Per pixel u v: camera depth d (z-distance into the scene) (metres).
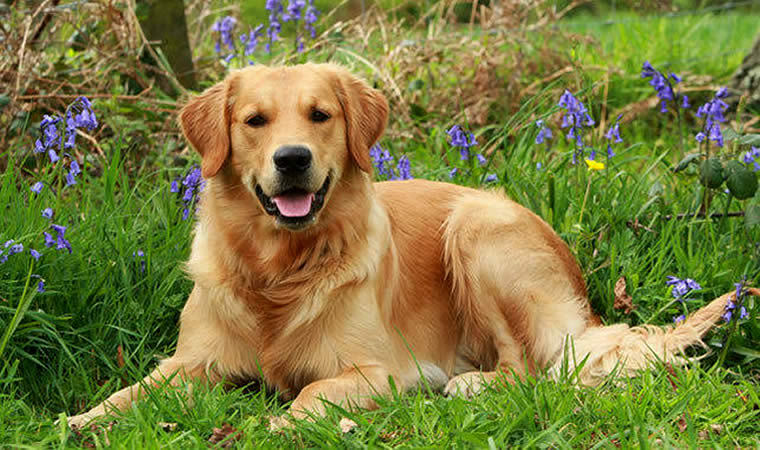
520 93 8.16
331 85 4.42
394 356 4.51
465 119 6.48
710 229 5.53
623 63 9.79
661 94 5.88
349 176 4.42
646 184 6.33
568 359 4.55
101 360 4.63
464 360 5.11
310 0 7.68
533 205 5.83
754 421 3.79
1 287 4.54
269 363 4.41
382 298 4.54
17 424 3.69
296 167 4.02
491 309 4.89
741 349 4.54
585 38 9.16
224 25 7.72
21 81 6.46
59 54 7.66
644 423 3.58
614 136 5.96
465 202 5.12
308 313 4.32
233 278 4.39
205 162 4.36
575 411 3.79
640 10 11.29
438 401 3.88
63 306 4.71
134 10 7.11
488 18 9.12
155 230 5.44
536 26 8.82
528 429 3.57
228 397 4.04
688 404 3.81
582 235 5.50
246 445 3.31
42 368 4.53
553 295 4.88
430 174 6.33
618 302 5.15
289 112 4.21
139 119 6.81
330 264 4.35
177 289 5.15
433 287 4.95
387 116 4.63
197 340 4.46
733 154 5.53
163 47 7.46
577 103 5.82
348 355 4.34
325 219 4.33
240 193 4.37
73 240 4.88
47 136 5.32
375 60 8.27
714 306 4.56
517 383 4.04
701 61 10.13
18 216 4.88
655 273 5.35
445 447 3.39
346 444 3.43
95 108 6.55
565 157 6.27
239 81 4.40
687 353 4.65
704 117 8.06
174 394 3.92
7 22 6.80
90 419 3.86
